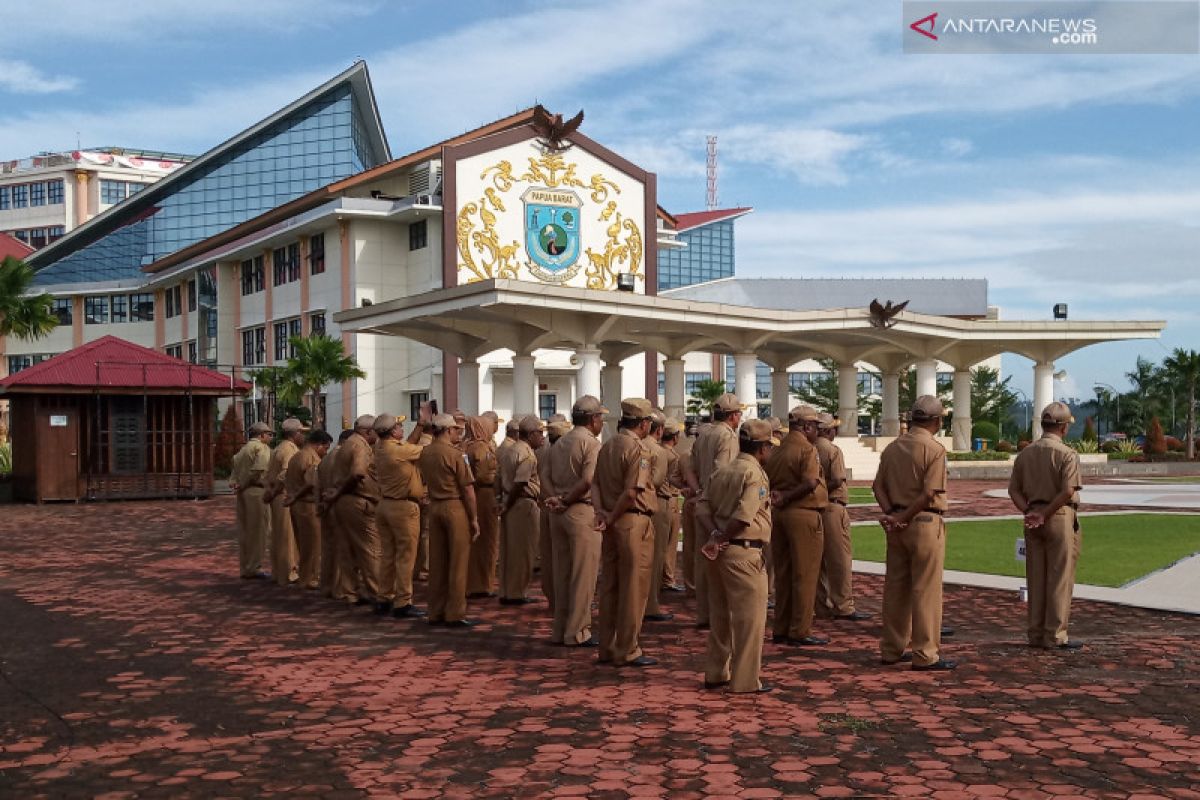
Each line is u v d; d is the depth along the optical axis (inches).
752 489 314.2
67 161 4281.5
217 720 296.5
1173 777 236.7
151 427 1228.5
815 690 320.5
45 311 1459.2
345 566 507.8
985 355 1865.2
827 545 448.5
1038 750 256.8
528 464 492.4
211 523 932.6
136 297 3021.7
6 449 1350.9
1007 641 388.5
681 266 4948.3
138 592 542.3
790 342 1785.2
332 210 1883.6
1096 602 459.8
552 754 259.6
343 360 1715.1
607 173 1720.0
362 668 361.7
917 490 347.6
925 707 298.2
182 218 2731.3
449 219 1563.7
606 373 1683.1
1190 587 486.9
